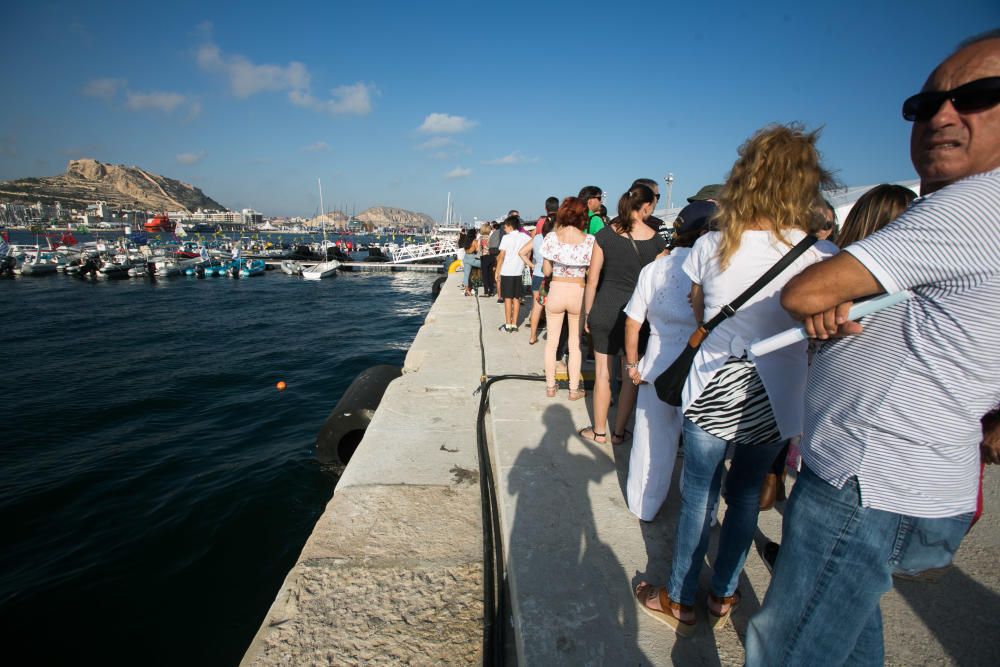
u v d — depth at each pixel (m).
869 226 2.13
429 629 2.20
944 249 0.97
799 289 1.17
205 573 4.96
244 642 4.11
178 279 41.28
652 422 2.59
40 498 6.75
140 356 16.28
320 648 2.10
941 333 1.02
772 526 2.73
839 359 1.20
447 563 2.60
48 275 41.50
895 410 1.09
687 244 2.51
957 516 1.11
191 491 6.74
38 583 4.83
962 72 1.09
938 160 1.17
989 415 1.25
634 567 2.35
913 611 2.11
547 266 4.38
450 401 4.81
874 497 1.13
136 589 4.75
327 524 2.89
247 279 42.09
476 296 11.60
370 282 40.78
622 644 1.94
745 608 2.15
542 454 3.41
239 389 12.55
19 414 10.60
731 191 1.70
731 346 1.72
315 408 10.93
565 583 2.24
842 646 1.25
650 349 2.55
